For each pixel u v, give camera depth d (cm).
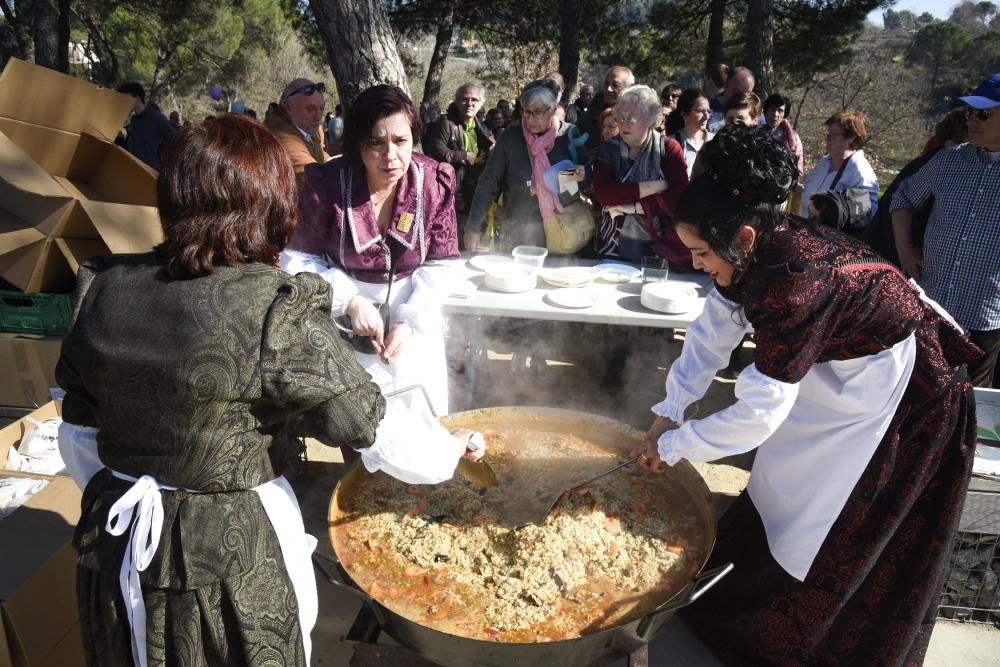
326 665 238
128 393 133
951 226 332
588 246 444
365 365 266
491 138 798
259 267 139
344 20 495
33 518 211
